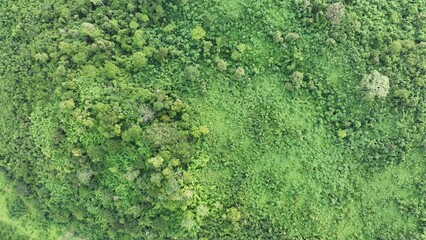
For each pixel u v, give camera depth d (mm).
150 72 64438
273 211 62094
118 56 65062
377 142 65500
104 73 62656
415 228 65938
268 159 62750
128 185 61531
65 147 62438
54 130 62250
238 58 64562
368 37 64938
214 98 63719
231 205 61438
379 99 64500
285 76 65188
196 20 65812
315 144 64375
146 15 67062
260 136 62750
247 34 64750
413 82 65250
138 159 60094
